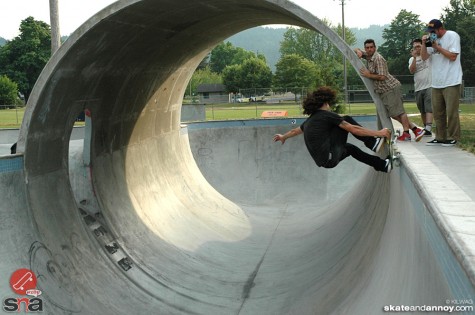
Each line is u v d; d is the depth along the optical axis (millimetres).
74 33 7688
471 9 52938
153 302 8406
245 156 17766
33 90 7711
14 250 7117
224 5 9922
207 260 10625
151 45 10203
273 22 12742
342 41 7242
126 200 10742
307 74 75062
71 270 7789
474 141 7586
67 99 8586
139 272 9031
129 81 10633
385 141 6234
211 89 93500
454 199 3775
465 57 45500
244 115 40594
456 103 7203
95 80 9211
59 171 8688
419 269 3854
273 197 17016
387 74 7770
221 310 8484
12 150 8008
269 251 11609
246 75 84812
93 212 9570
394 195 6391
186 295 8852
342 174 17266
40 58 87000
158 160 13195
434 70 7371
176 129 14977
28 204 7660
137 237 10102
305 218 14398
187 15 9867
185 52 12383
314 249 10547
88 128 9695
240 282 9672
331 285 7707
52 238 7828
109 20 7801
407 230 4816
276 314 8008
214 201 14633
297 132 6461
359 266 7059
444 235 2984
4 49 89125
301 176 17391
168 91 13320
